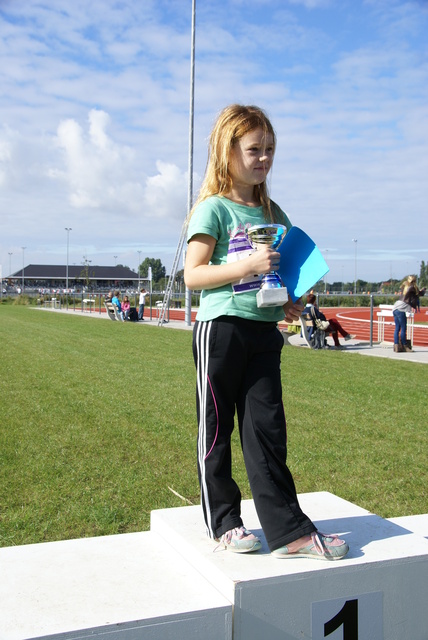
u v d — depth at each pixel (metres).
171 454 5.28
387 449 5.41
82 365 11.12
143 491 4.34
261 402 2.59
